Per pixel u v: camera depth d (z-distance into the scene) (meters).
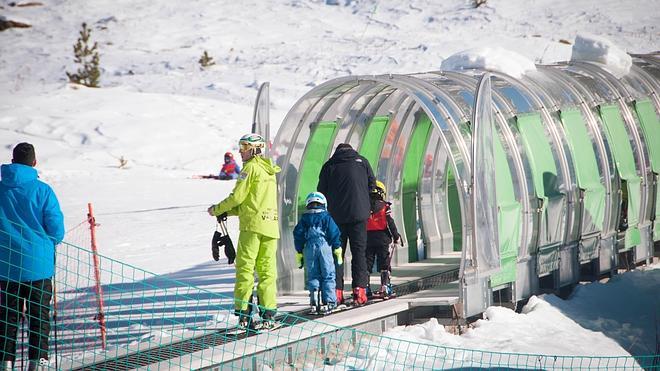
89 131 114.56
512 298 36.00
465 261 33.06
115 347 29.22
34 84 163.25
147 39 198.88
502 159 36.09
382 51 177.00
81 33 178.38
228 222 63.84
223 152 112.25
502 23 191.88
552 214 38.22
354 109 39.66
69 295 38.44
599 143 41.75
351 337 30.30
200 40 195.25
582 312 36.41
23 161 27.30
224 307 35.78
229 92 152.00
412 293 35.44
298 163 38.31
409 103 41.34
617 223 42.72
